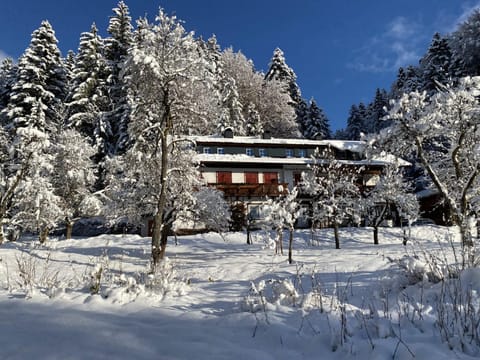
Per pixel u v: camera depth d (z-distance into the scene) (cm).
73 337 409
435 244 1933
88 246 2492
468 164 1359
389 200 2512
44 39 3794
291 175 3578
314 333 424
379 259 1282
